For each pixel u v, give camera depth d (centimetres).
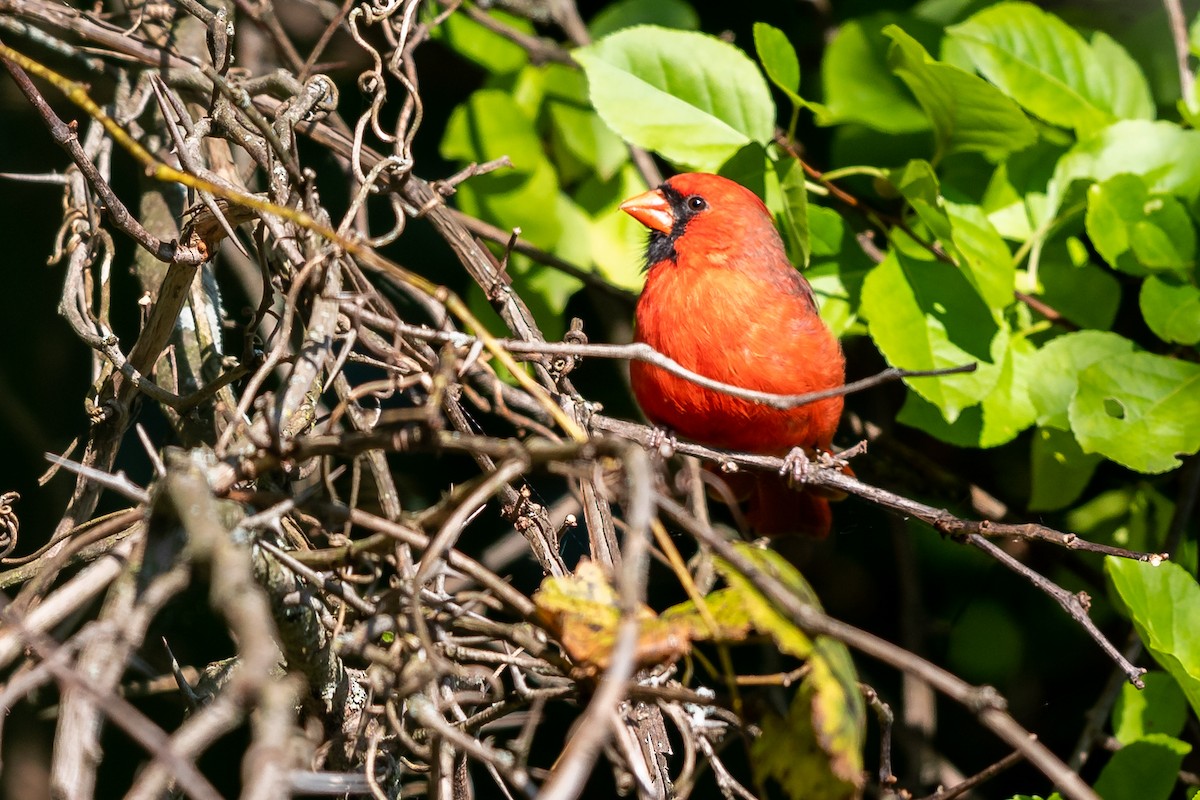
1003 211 764
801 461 617
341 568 415
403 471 892
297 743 317
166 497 359
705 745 468
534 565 886
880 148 810
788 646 346
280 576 423
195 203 551
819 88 889
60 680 324
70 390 912
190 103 664
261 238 495
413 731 506
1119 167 743
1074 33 768
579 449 348
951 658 880
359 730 475
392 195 576
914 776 791
